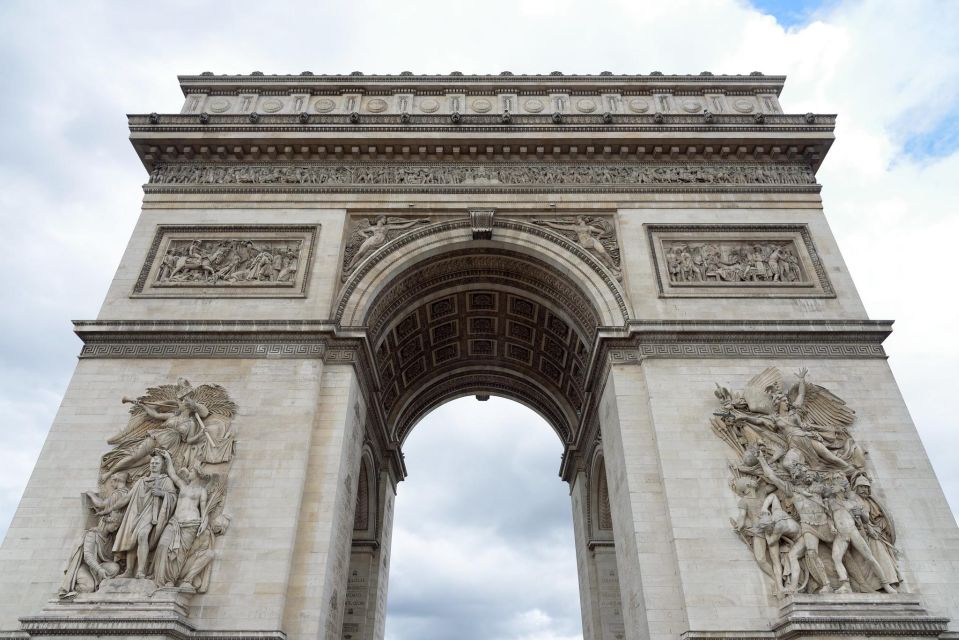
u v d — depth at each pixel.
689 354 35.31
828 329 35.75
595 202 41.97
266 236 40.44
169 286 38.12
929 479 30.86
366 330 36.78
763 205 41.88
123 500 29.12
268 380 34.09
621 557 33.91
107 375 34.03
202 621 27.08
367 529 48.31
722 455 31.97
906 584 27.52
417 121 44.81
